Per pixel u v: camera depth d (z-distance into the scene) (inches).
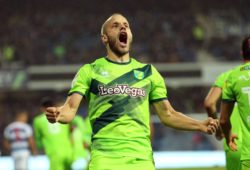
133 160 423.8
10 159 1825.8
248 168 511.2
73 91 433.7
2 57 2839.6
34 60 2842.0
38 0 3211.1
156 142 2080.5
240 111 522.0
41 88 2652.6
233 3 3255.4
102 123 432.5
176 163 1873.8
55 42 2965.1
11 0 3176.7
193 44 3014.3
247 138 512.7
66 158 1008.9
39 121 1007.6
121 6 3267.7
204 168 1636.3
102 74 438.3
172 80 2711.6
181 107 2647.6
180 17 3179.1
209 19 3189.0
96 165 426.3
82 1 3257.9
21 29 3056.1
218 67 2704.2
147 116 439.8
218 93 611.2
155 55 2888.8
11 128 1412.4
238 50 3002.0
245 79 518.0
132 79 438.9
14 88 2578.7
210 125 441.1
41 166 1769.2
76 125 1057.5
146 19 3159.5
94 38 3041.3
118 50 442.6
